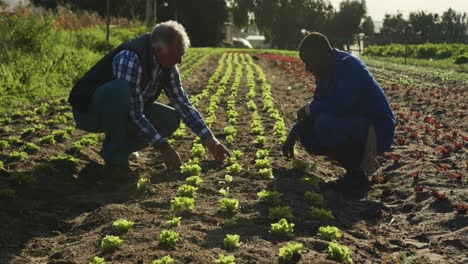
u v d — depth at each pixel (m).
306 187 5.55
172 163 5.50
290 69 22.36
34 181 5.59
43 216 4.87
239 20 79.31
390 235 4.66
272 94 13.77
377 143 5.59
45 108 9.91
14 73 12.30
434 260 4.07
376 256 4.16
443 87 15.93
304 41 5.48
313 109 5.61
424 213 5.07
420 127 9.32
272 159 6.70
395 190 5.79
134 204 5.04
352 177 5.79
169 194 5.31
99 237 4.32
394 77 19.77
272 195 5.01
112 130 5.68
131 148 6.08
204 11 60.12
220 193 5.31
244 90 14.45
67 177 5.89
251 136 8.23
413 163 6.69
